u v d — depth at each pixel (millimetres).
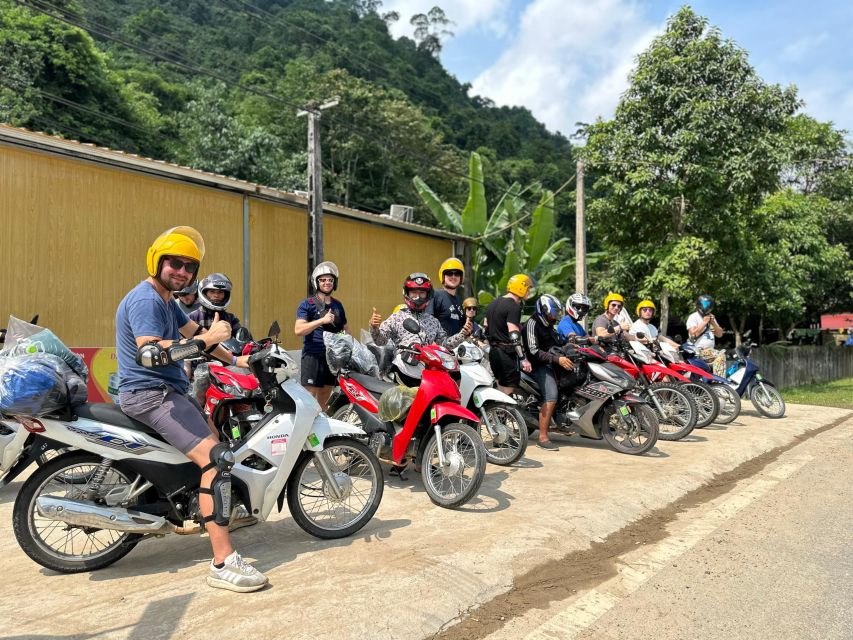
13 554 3814
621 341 7590
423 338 5648
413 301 5844
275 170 29656
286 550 3816
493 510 4609
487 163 47156
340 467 4414
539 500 4852
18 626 2846
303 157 33000
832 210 23922
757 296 18047
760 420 9102
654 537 4312
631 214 14195
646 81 13359
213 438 3406
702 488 5566
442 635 2906
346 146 37812
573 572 3654
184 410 3371
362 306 11844
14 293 6945
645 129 13516
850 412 10211
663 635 2916
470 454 4891
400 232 12734
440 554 3715
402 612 2996
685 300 15633
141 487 3479
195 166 28172
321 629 2818
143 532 3410
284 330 10227
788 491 5445
